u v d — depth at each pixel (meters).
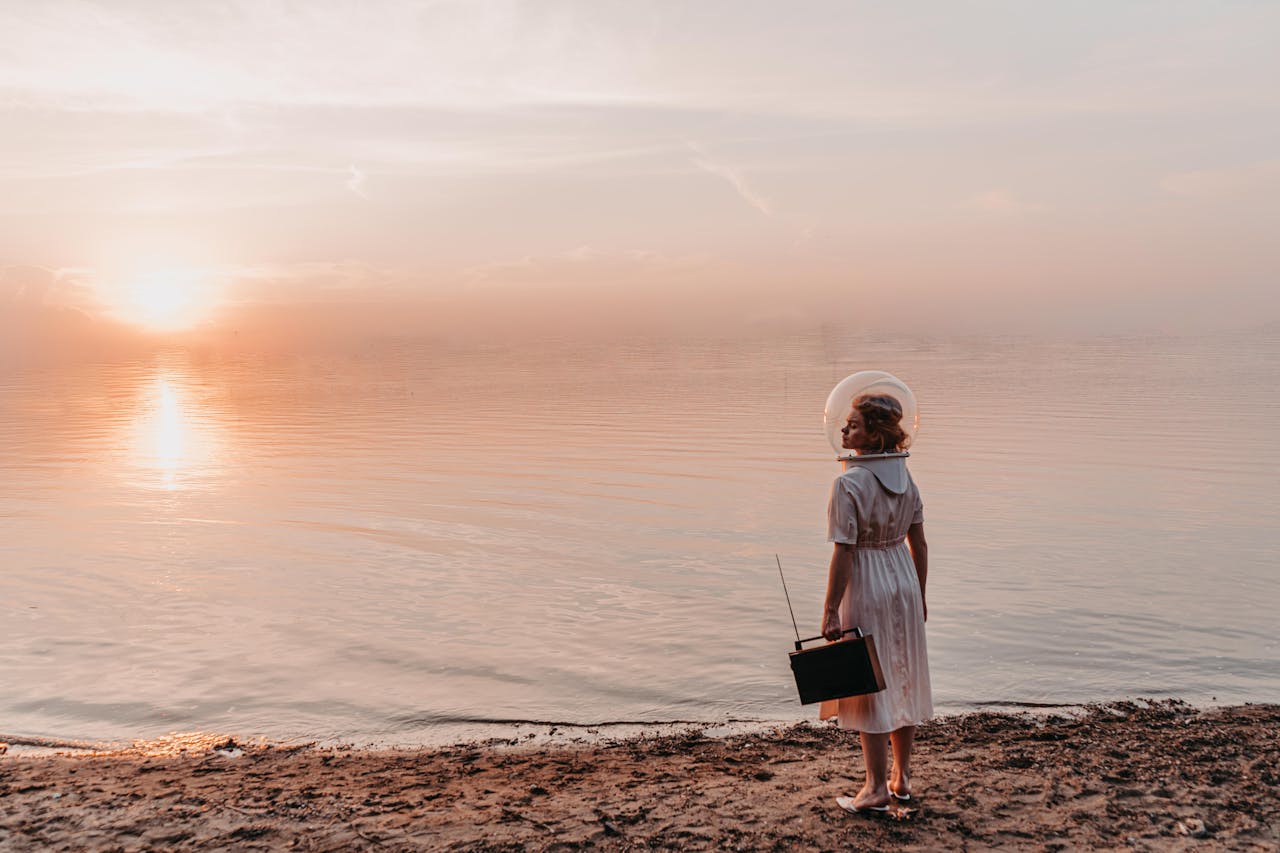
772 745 5.83
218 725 6.62
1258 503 17.92
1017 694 6.92
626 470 26.28
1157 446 28.92
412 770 5.39
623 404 59.22
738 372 112.44
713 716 6.69
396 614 10.11
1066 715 6.30
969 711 6.48
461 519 17.89
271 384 114.19
